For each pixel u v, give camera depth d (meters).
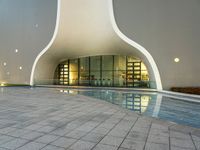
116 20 14.77
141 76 19.42
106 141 3.58
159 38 13.69
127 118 5.39
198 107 8.41
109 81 19.59
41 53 18.92
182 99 10.38
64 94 11.70
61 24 16.09
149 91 14.45
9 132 4.09
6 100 8.94
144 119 5.28
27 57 20.25
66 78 23.08
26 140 3.61
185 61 13.02
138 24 14.26
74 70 22.70
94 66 21.72
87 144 3.43
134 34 14.40
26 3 20.08
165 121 5.09
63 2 14.59
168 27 13.42
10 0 21.78
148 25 13.98
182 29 13.08
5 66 22.56
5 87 17.72
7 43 22.27
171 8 13.34
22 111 6.32
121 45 16.67
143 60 16.47
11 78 21.92
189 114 7.02
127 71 20.14
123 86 18.25
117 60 20.67
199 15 12.75
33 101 8.64
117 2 14.66
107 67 21.11
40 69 20.30
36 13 19.11
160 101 10.14
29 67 20.06
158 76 13.84
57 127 4.47
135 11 14.30
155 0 13.77
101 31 16.17
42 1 18.45
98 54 20.97
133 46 14.96
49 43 18.02
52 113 6.02
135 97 11.70
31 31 19.75
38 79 20.28
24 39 20.45
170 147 3.33
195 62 12.80
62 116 5.60
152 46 13.92
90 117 5.49
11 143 3.46
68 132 4.11
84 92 14.58
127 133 4.06
